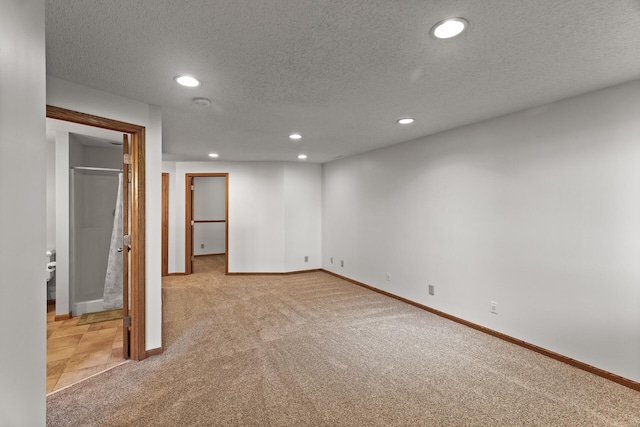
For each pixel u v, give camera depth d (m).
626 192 2.29
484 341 3.05
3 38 0.75
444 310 3.74
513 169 2.99
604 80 2.25
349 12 1.47
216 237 8.87
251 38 1.70
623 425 1.86
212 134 3.85
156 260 2.78
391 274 4.58
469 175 3.42
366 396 2.15
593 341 2.46
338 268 5.91
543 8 1.44
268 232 6.21
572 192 2.58
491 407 2.03
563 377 2.39
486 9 1.45
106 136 3.86
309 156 5.54
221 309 4.05
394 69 2.08
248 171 6.19
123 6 1.42
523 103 2.73
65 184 3.74
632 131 2.26
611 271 2.37
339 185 5.86
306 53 1.87
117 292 4.12
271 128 3.56
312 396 2.15
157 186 2.79
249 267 6.20
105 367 2.57
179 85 2.33
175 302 4.35
